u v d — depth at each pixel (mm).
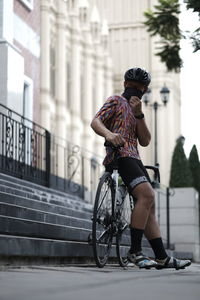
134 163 5641
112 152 5672
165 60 13914
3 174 11922
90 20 46031
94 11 46250
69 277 3797
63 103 37031
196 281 3725
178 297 2705
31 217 7781
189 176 20781
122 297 2625
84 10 43125
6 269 4723
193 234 17156
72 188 19141
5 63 14953
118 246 6109
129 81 5922
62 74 37125
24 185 12734
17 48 15531
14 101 15250
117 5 52094
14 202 8992
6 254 5070
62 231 7145
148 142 5875
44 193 12844
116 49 51531
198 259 17938
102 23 48656
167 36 13805
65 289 2883
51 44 36438
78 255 6484
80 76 41531
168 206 15828
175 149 20953
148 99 20328
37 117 18047
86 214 12133
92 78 44062
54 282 3350
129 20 51594
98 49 45344
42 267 5145
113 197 5781
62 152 35438
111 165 5680
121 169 5668
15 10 16766
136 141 5832
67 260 6328
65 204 12922
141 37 51125
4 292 2695
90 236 5730
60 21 37094
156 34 13953
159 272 5051
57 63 37000
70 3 40094
